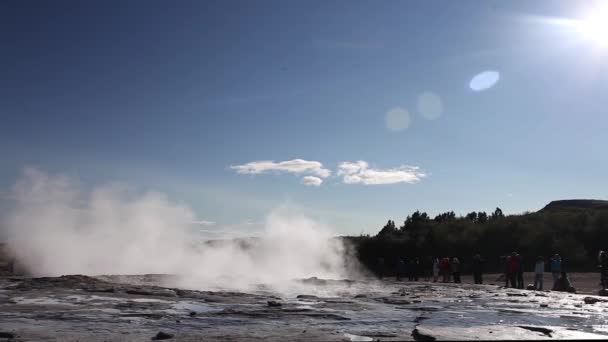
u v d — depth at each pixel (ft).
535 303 56.54
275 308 47.67
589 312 47.16
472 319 41.24
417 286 88.22
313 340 29.45
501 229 189.37
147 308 46.44
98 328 35.24
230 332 33.12
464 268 174.91
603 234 176.45
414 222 220.02
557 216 198.90
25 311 43.39
